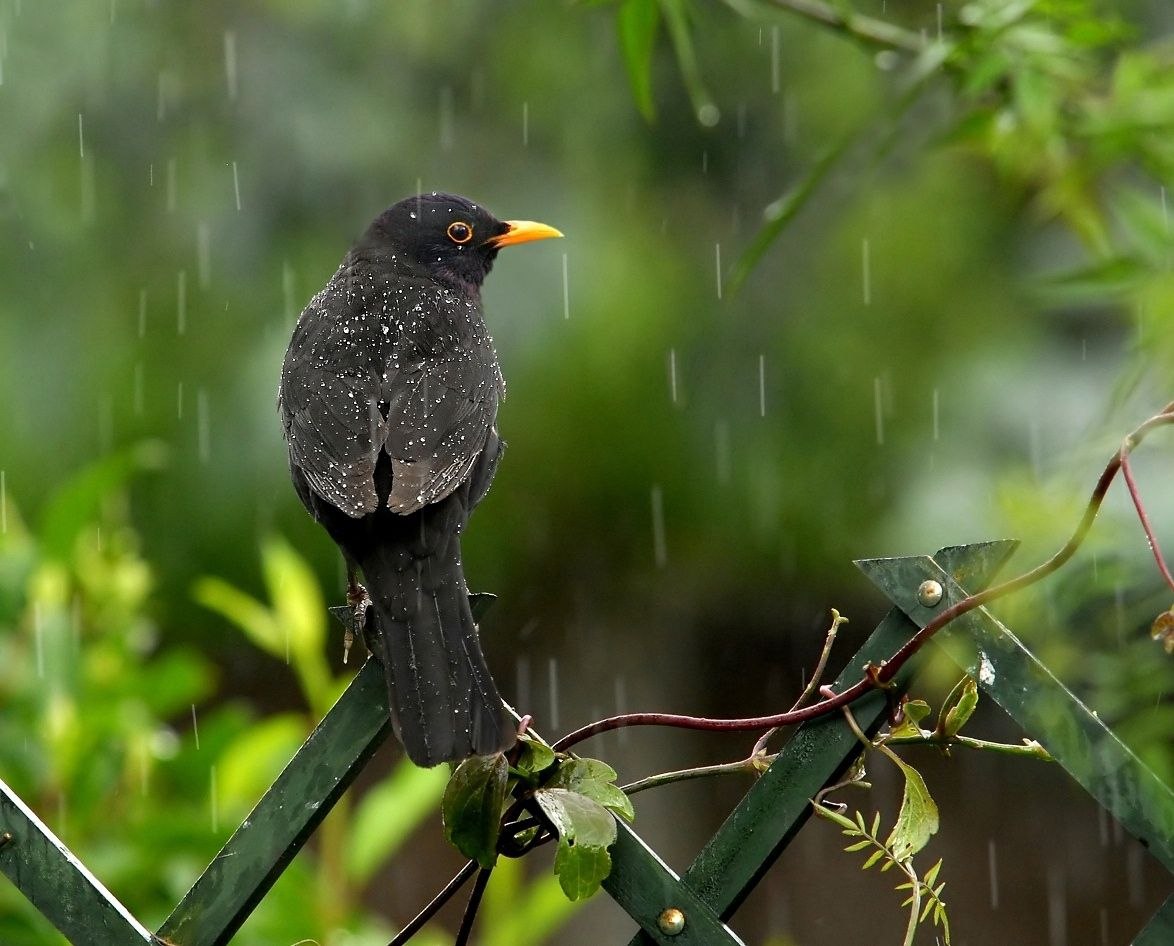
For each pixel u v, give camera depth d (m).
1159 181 6.44
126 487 11.93
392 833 7.77
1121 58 6.57
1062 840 17.55
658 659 15.49
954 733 4.61
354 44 11.48
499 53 11.70
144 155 11.37
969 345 10.88
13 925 7.33
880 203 11.45
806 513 12.31
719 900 4.63
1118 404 5.51
